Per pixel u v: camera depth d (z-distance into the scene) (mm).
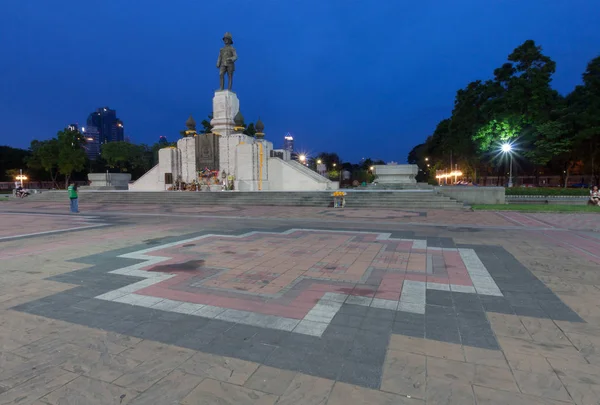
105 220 14609
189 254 7680
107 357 3316
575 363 3154
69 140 51406
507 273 6051
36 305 4664
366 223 12812
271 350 3436
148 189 35688
